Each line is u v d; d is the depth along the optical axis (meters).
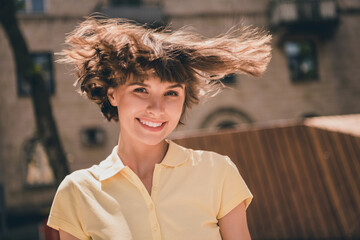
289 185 3.90
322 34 12.74
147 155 1.05
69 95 11.40
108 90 1.08
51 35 11.45
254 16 12.43
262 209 3.89
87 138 11.37
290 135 3.98
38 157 11.31
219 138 3.96
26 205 11.12
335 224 3.71
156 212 0.98
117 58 0.99
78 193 1.02
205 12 12.12
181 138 3.91
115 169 1.03
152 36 1.06
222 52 1.09
